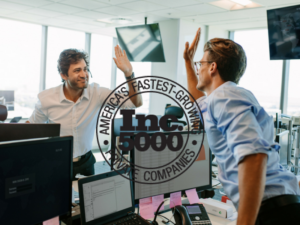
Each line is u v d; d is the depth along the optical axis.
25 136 1.40
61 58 1.88
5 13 5.00
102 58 7.12
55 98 2.01
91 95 2.05
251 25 5.71
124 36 5.39
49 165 1.10
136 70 6.20
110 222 1.27
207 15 4.96
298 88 5.49
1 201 0.98
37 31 5.91
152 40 5.12
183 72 5.50
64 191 1.16
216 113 1.00
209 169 1.61
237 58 1.11
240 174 0.86
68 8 4.63
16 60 5.58
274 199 1.00
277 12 3.85
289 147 3.18
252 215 0.79
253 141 0.86
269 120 1.06
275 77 5.70
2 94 5.36
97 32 6.74
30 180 1.05
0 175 0.97
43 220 1.09
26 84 5.75
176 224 1.36
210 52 1.15
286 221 0.95
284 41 3.88
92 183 1.23
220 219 1.57
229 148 0.94
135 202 1.37
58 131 1.46
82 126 2.05
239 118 0.91
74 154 2.04
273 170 1.07
